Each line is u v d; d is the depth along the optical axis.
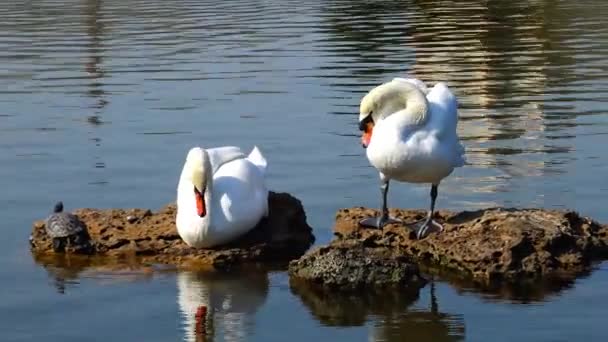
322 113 17.67
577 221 11.27
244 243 11.29
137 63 23.17
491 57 22.91
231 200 11.02
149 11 33.31
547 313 9.49
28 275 10.65
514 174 13.70
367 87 19.81
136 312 9.69
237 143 15.78
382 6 33.12
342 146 15.44
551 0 32.94
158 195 13.18
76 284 10.41
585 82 19.77
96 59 23.88
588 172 13.70
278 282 10.46
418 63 22.25
